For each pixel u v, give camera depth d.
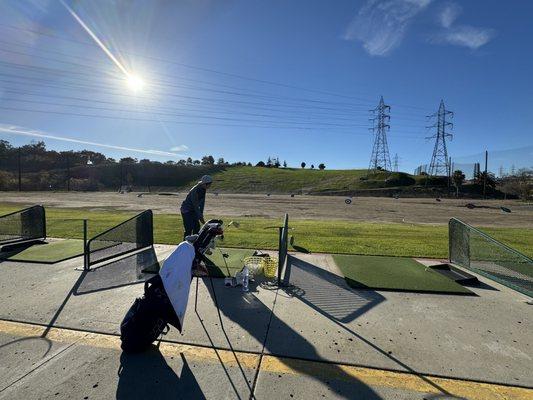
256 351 3.38
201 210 6.57
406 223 17.81
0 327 3.81
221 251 7.45
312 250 8.15
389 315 4.27
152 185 79.94
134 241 7.48
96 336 3.63
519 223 19.33
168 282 3.39
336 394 2.73
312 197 48.47
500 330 3.88
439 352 3.39
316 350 3.40
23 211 8.34
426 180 69.19
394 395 2.73
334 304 4.61
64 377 2.91
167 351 3.36
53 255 6.97
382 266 6.57
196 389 2.78
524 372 3.06
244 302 4.62
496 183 65.88
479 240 9.01
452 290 5.14
